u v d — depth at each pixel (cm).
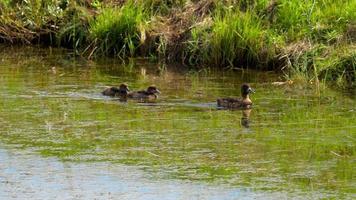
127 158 2109
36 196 1902
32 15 3378
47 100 2569
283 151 2153
